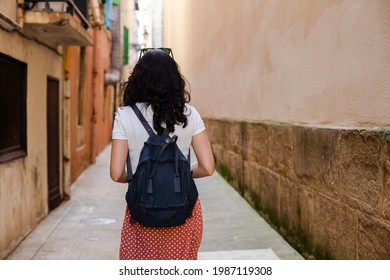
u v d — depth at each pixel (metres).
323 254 4.30
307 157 4.72
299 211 5.00
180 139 2.45
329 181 4.15
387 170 3.14
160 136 2.36
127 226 2.50
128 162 2.46
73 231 6.08
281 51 5.84
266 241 5.50
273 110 6.23
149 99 2.44
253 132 7.20
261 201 6.70
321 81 4.50
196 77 15.09
